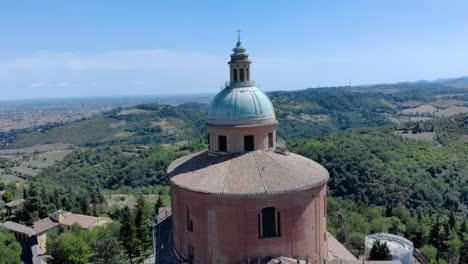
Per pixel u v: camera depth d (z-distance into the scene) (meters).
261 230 41.81
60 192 179.62
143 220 103.12
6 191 174.12
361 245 82.69
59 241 100.19
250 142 47.66
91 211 149.75
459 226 111.06
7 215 147.25
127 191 192.00
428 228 104.31
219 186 41.50
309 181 43.00
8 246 97.38
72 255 97.31
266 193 40.25
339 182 143.50
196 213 43.25
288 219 42.03
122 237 97.50
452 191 144.12
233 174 43.09
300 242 43.12
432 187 140.88
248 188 40.78
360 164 144.75
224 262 42.28
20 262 94.88
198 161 49.19
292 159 48.34
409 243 68.50
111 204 166.12
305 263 40.25
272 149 49.69
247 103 47.25
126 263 96.94
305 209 43.00
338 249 54.00
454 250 92.75
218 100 48.91
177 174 46.94
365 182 140.50
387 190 137.00
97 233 110.38
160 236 59.44
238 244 41.69
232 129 46.66
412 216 121.56
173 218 49.59
